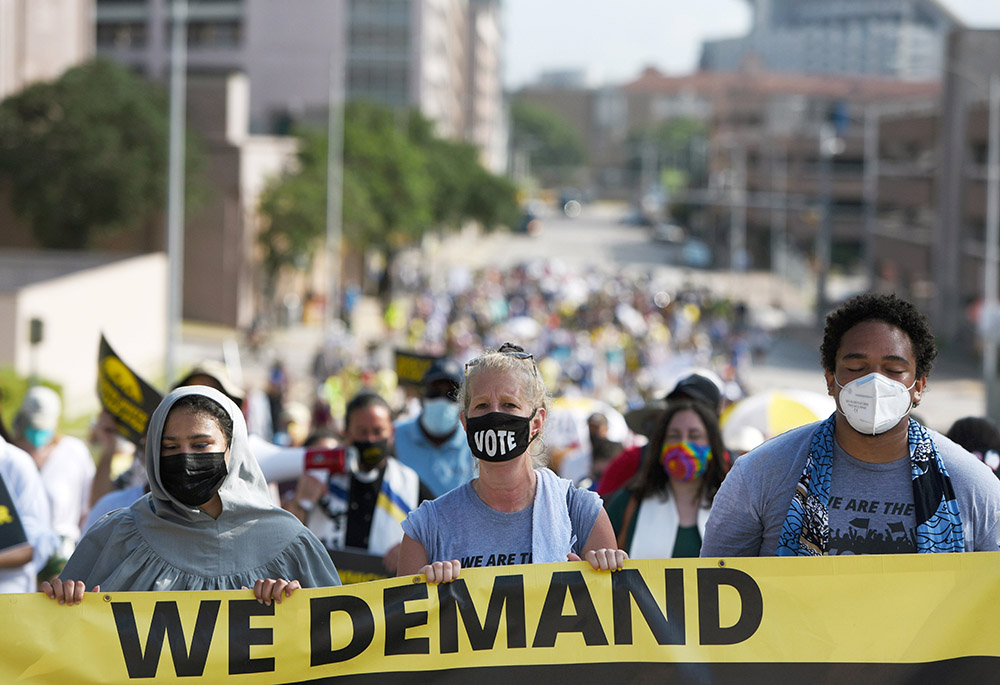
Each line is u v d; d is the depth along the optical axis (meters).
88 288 43.03
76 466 9.16
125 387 8.22
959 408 47.91
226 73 63.28
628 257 135.75
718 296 88.81
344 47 124.62
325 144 68.62
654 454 7.20
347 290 65.12
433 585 4.85
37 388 9.16
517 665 4.84
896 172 85.50
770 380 55.94
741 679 4.81
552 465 12.45
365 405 7.94
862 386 4.55
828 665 4.77
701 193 161.75
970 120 68.25
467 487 5.10
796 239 123.44
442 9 142.25
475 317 63.12
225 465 4.97
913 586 4.73
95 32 123.00
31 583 6.68
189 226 62.25
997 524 4.70
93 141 54.06
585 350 45.72
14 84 61.41
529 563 4.94
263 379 47.28
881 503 4.71
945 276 71.50
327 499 7.96
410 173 74.12
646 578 4.84
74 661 4.79
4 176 55.75
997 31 69.31
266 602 4.85
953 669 4.73
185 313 62.75
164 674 4.81
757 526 4.91
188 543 5.02
